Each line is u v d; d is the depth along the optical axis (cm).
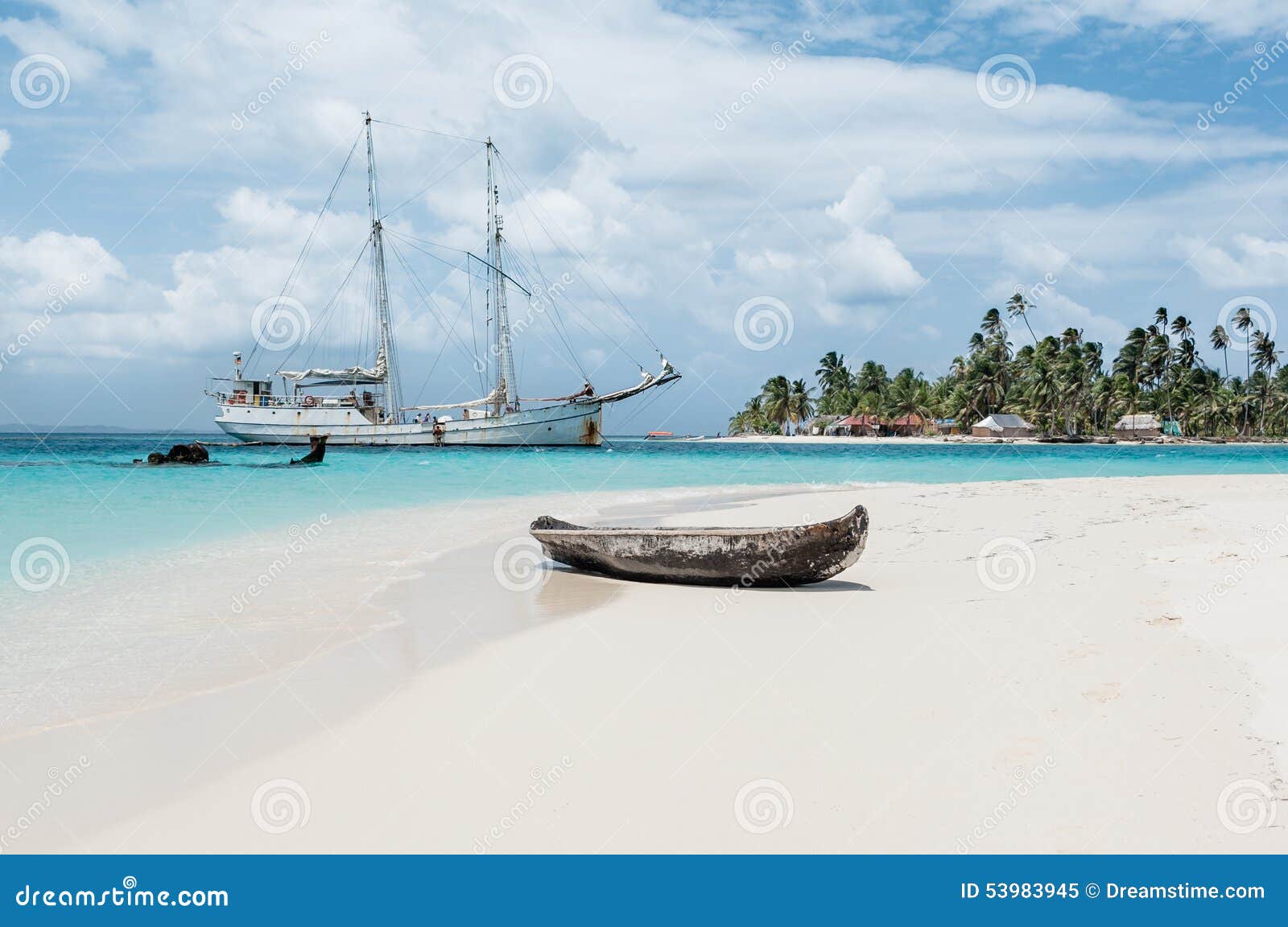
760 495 2678
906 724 593
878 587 1097
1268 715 564
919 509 2075
